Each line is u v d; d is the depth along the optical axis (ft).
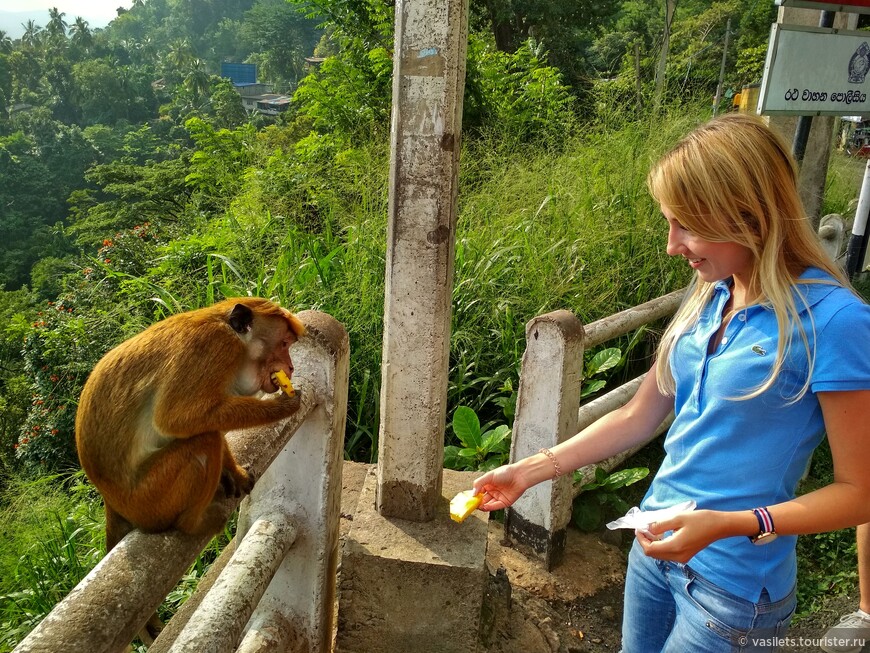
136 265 35.29
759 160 5.85
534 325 11.63
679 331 7.00
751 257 6.28
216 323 7.14
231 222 25.25
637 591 7.34
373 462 16.37
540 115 34.81
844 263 22.94
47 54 364.58
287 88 375.45
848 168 37.73
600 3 75.10
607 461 14.17
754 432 6.07
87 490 18.71
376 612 9.64
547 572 12.34
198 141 42.27
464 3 8.52
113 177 100.83
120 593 4.97
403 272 9.14
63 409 29.17
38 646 4.33
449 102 8.62
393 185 8.97
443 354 9.53
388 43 35.63
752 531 5.68
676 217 6.29
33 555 14.97
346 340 8.45
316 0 35.78
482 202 23.84
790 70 15.12
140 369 6.68
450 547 9.60
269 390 7.75
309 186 25.66
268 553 7.52
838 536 13.65
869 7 15.23
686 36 64.28
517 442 12.18
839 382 5.48
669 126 26.13
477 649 9.63
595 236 21.45
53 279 124.98
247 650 7.93
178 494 6.27
